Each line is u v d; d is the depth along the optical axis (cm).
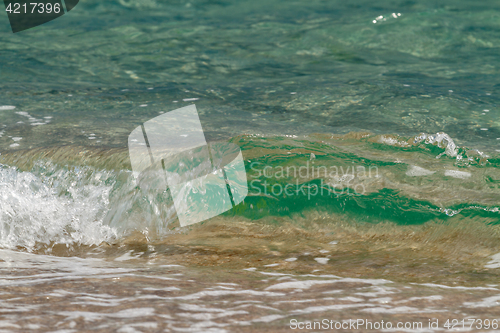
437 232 911
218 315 596
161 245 952
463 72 1748
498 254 835
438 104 1441
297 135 1240
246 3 2914
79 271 788
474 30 2230
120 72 1806
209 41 2188
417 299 658
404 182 1024
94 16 2636
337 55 1981
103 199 1062
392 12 2497
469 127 1279
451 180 1023
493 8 2556
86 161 1126
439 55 1959
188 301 641
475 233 893
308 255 874
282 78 1728
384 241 912
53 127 1310
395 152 1142
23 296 650
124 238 992
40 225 1016
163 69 1839
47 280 727
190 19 2578
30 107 1459
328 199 998
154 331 546
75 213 1038
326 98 1513
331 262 839
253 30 2344
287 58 1959
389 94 1528
